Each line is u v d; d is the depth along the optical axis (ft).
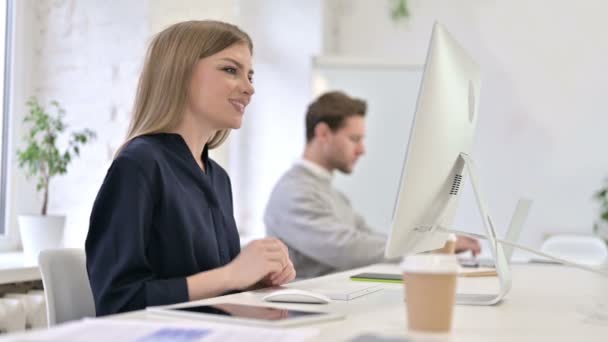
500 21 14.03
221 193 5.90
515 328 3.43
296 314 3.45
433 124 4.21
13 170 8.95
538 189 13.70
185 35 5.32
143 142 4.99
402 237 4.25
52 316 4.75
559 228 13.56
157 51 5.35
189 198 5.09
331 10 14.66
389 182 14.08
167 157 5.12
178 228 4.91
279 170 13.93
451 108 4.42
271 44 14.20
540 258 9.23
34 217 7.48
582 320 3.78
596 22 13.53
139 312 3.57
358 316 3.63
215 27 5.41
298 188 9.22
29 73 9.25
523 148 13.80
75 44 9.45
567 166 13.57
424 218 4.45
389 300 4.35
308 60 13.98
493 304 4.36
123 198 4.65
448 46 4.44
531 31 13.85
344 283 5.34
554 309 4.19
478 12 14.19
